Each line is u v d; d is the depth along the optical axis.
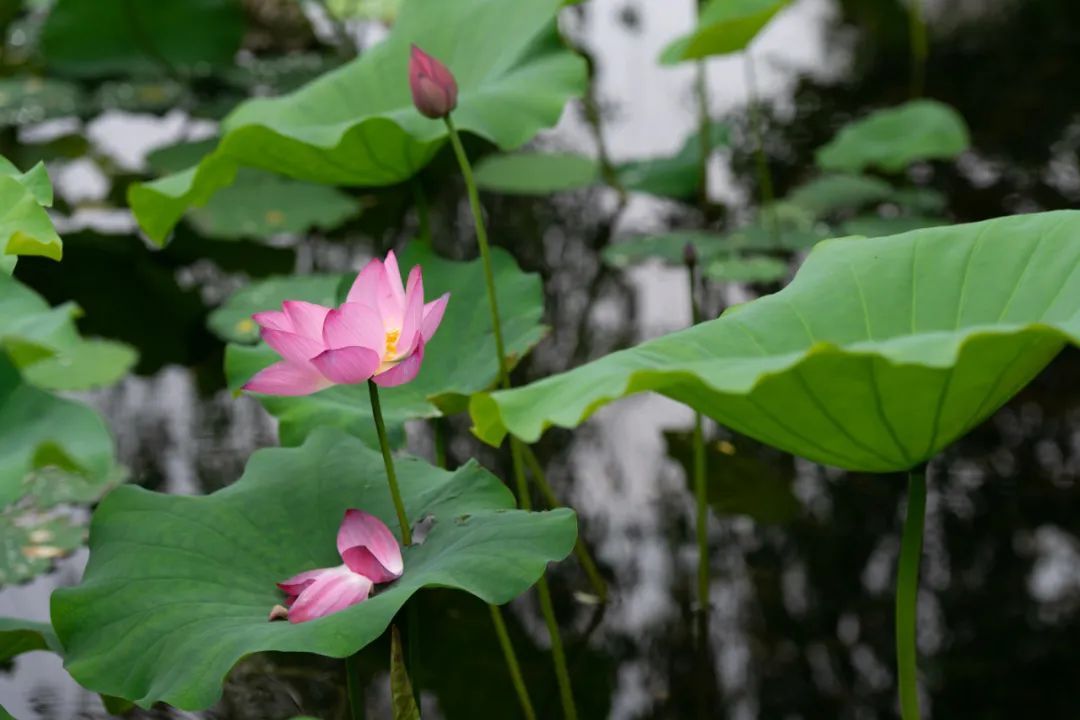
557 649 3.61
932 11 7.65
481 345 3.77
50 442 3.38
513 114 3.86
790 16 8.02
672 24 7.65
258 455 3.46
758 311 3.28
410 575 3.27
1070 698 3.64
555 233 5.64
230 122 4.09
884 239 3.32
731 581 3.93
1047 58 7.06
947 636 3.78
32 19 8.27
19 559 3.88
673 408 4.45
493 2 4.07
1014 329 3.02
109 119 7.03
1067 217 3.24
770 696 3.69
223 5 7.09
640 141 6.53
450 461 4.17
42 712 3.61
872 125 6.06
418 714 3.27
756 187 6.02
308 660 3.71
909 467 3.22
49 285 5.12
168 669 3.20
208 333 4.89
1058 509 4.04
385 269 3.27
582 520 4.06
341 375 3.23
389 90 4.04
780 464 4.23
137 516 3.36
